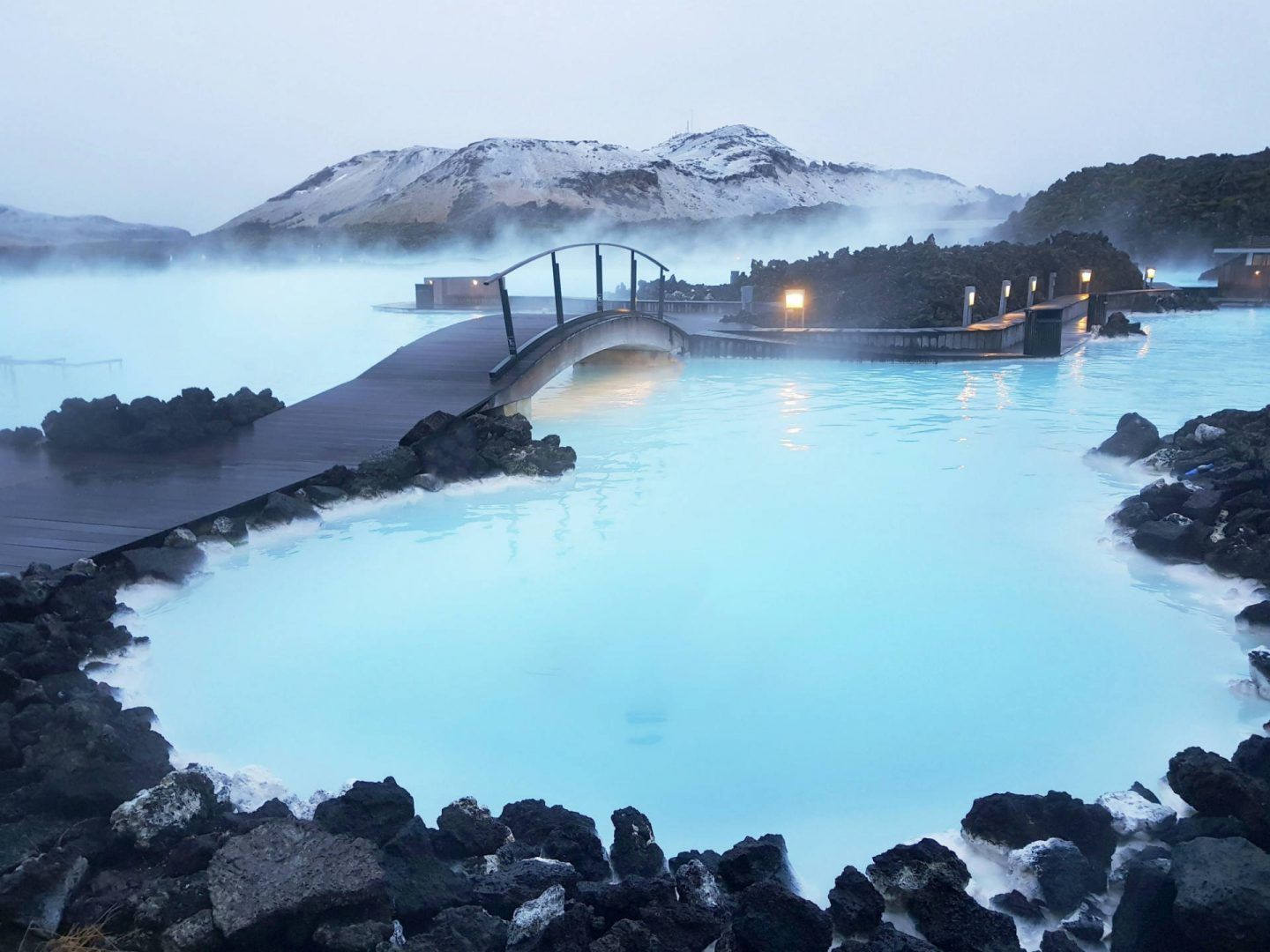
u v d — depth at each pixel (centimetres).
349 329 3234
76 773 434
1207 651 665
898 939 352
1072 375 1980
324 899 356
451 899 384
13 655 544
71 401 1143
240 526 872
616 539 919
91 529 814
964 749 543
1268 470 949
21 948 355
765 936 358
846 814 483
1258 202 6294
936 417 1512
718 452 1271
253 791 471
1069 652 666
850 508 1011
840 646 681
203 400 1216
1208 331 2869
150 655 661
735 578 814
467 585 800
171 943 346
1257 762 462
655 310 3000
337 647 681
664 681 630
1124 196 6931
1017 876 409
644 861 423
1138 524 885
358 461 1069
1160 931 359
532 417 1534
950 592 777
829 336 2300
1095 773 517
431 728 571
